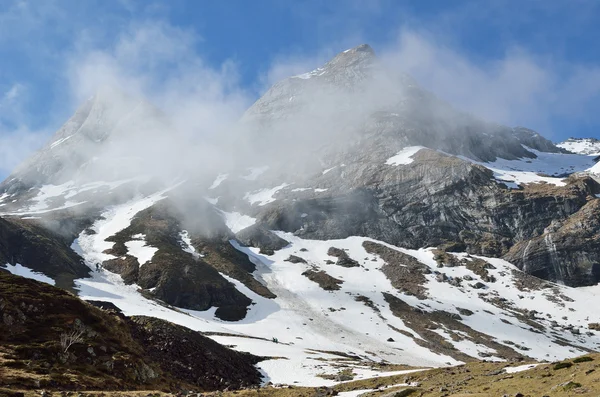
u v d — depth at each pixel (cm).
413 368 8775
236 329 15088
